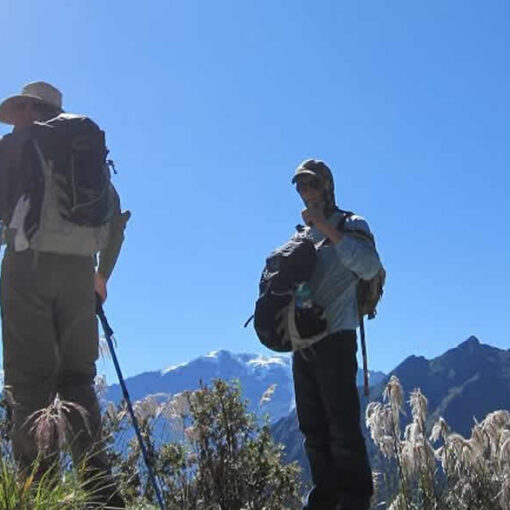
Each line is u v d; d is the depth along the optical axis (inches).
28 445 151.3
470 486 233.0
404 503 224.1
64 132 163.0
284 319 173.9
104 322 177.0
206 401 255.6
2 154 166.4
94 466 155.5
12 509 125.2
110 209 167.5
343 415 170.2
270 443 260.7
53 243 161.9
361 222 177.9
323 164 181.6
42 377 161.8
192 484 244.8
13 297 162.7
